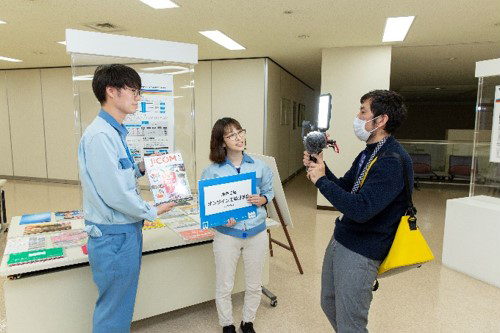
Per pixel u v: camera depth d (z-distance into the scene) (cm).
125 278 161
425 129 1512
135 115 256
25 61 686
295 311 254
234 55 609
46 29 447
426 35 459
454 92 1198
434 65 687
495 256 296
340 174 549
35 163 803
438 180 832
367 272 141
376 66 525
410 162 138
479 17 379
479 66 329
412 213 139
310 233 442
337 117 544
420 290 290
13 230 226
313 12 370
